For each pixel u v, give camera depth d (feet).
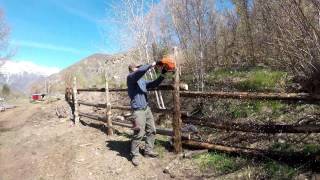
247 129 10.36
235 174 9.73
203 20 17.16
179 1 17.11
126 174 11.23
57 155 14.11
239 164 10.18
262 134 11.48
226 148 10.93
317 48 10.05
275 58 15.25
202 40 17.22
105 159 12.65
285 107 12.52
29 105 36.55
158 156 11.99
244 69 18.11
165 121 15.92
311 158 9.16
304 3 10.60
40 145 16.19
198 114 15.06
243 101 13.97
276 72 15.35
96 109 23.02
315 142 10.02
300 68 11.74
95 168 12.05
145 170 11.27
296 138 10.58
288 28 11.07
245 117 13.16
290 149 10.21
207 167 10.52
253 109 13.30
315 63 10.56
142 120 11.71
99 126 18.06
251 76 16.21
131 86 11.73
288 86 13.50
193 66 17.90
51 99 37.73
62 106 27.35
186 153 11.32
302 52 10.77
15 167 13.73
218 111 14.39
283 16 11.25
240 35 20.49
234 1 19.99
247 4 19.02
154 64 11.48
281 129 9.66
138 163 11.60
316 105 11.89
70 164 12.80
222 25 20.68
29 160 14.17
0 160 15.06
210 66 19.57
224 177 9.75
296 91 12.52
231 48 20.70
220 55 20.65
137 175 11.05
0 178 12.84
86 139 15.69
